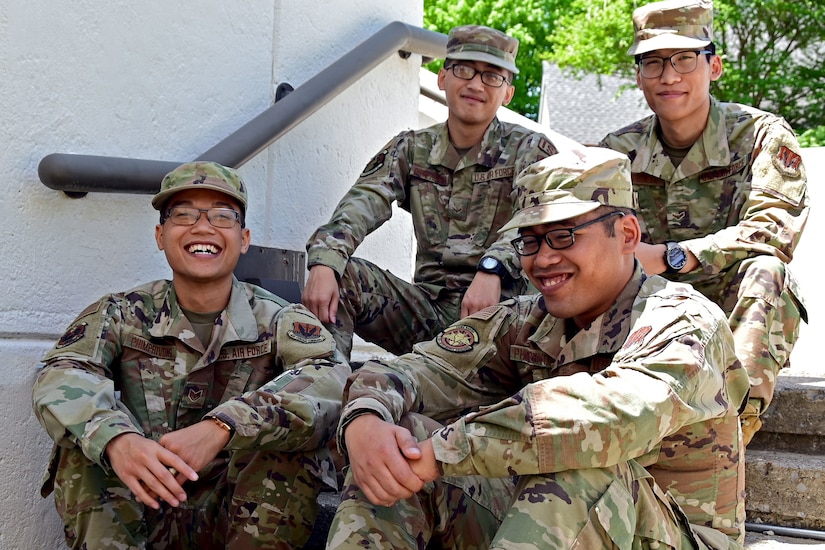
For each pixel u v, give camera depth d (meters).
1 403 2.59
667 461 2.11
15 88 2.65
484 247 3.34
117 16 2.96
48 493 2.43
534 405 1.88
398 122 4.38
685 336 1.97
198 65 3.28
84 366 2.48
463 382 2.34
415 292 3.33
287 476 2.34
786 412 3.11
